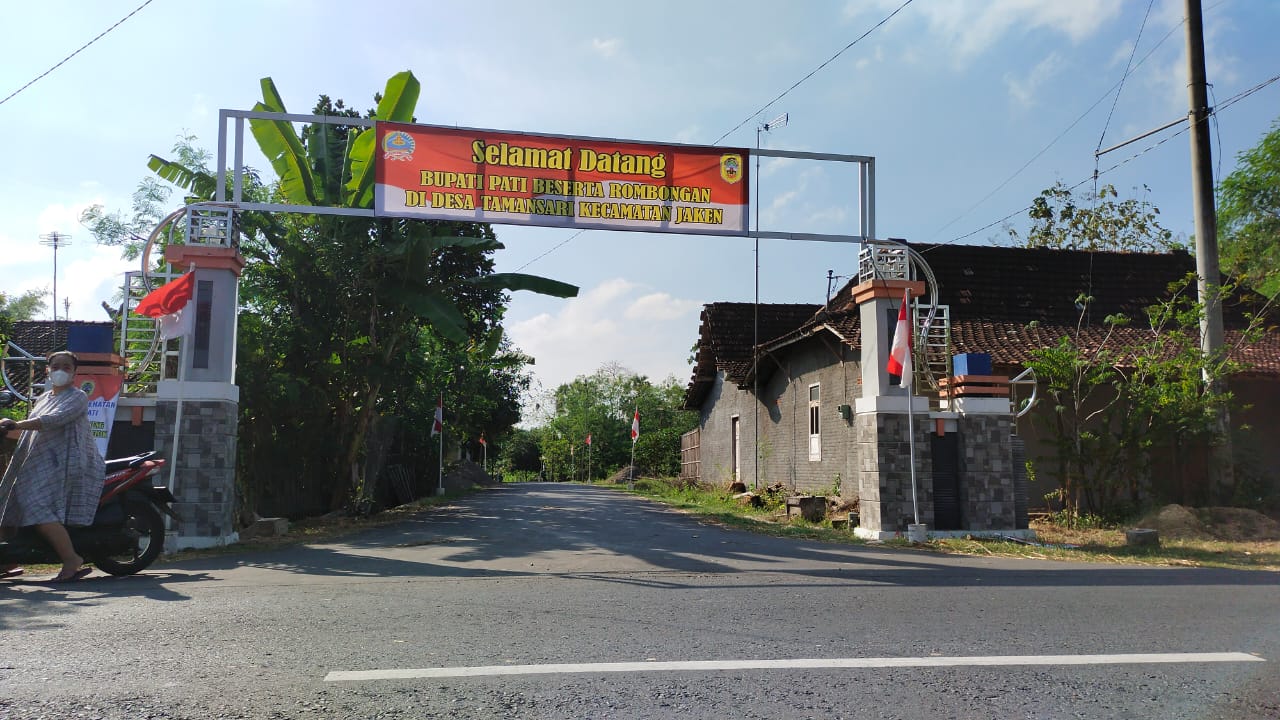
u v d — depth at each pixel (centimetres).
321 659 412
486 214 1116
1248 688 372
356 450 1600
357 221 1508
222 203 1070
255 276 1495
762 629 492
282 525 1201
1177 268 2048
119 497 742
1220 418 1456
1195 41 1540
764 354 2134
